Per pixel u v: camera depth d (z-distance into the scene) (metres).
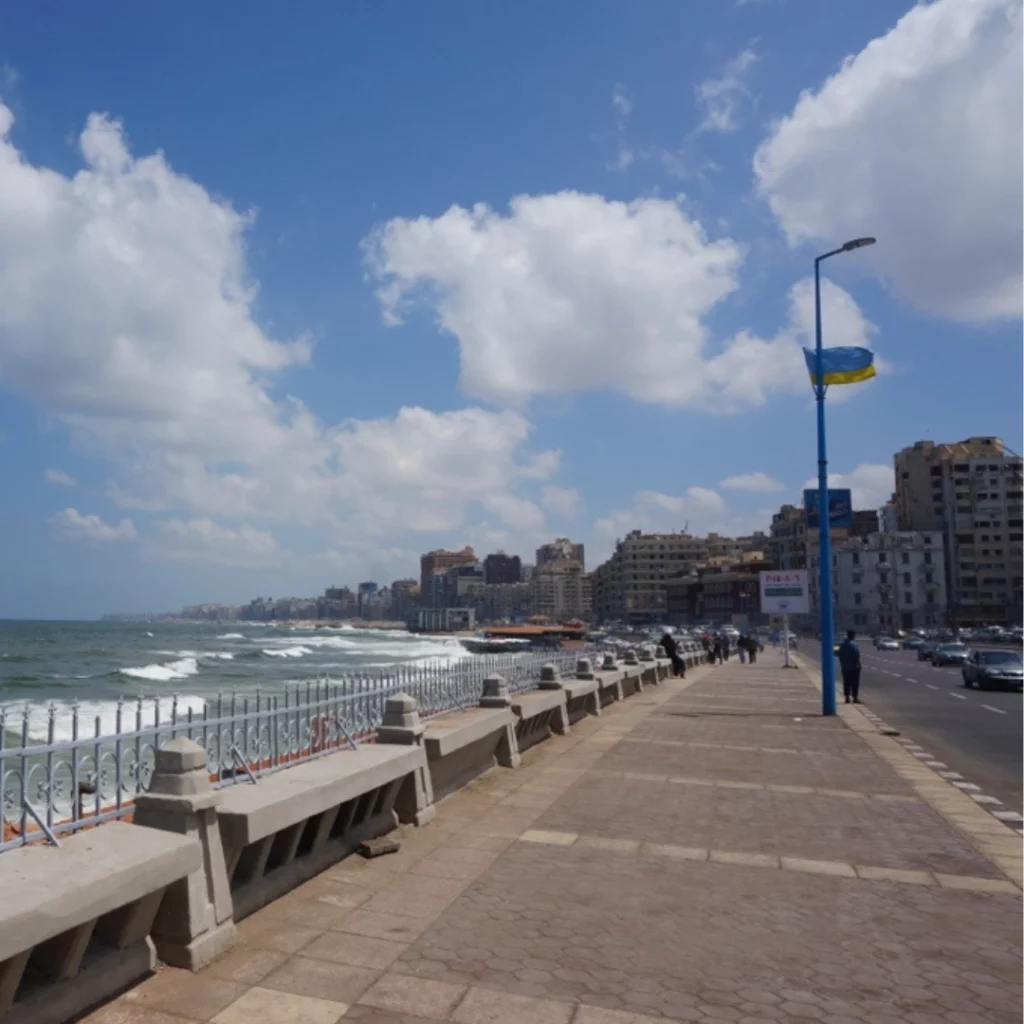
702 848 7.36
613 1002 4.35
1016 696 28.55
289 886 5.90
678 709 19.98
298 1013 4.14
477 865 6.71
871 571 134.88
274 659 79.50
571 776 10.73
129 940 4.38
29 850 4.26
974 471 137.88
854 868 6.84
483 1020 4.13
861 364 20.17
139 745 5.16
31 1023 3.77
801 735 15.38
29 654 72.75
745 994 4.48
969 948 5.17
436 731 8.92
